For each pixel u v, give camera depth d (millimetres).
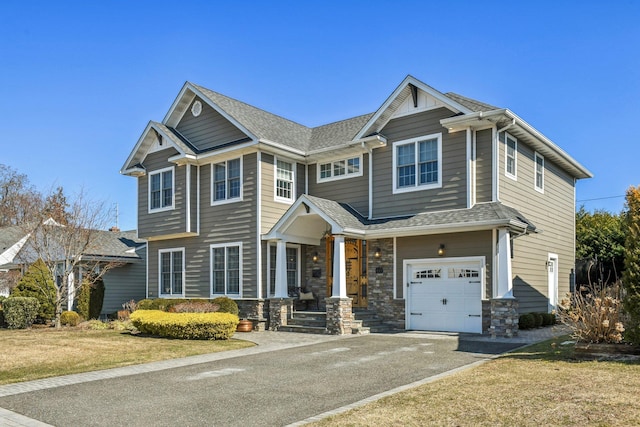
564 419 6020
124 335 16234
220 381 9008
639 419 5910
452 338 14305
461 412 6461
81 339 15148
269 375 9477
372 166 18234
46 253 20688
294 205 17328
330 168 19906
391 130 17828
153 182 21922
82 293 22500
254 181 18828
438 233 15984
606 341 10219
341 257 16312
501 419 6113
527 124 16547
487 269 15188
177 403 7520
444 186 16391
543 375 8500
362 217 18266
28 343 14273
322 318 17219
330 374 9469
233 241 19328
